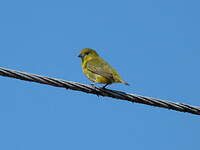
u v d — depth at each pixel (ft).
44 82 47.73
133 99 50.42
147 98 50.31
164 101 50.19
